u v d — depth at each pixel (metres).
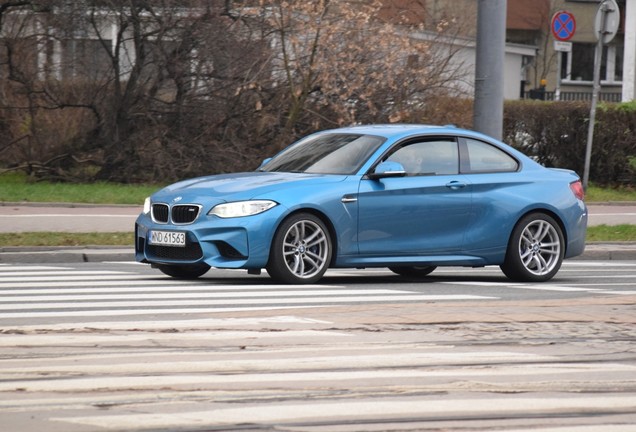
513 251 25.30
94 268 27.52
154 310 19.09
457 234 24.70
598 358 15.05
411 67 50.25
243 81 48.88
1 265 28.30
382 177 23.94
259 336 16.17
